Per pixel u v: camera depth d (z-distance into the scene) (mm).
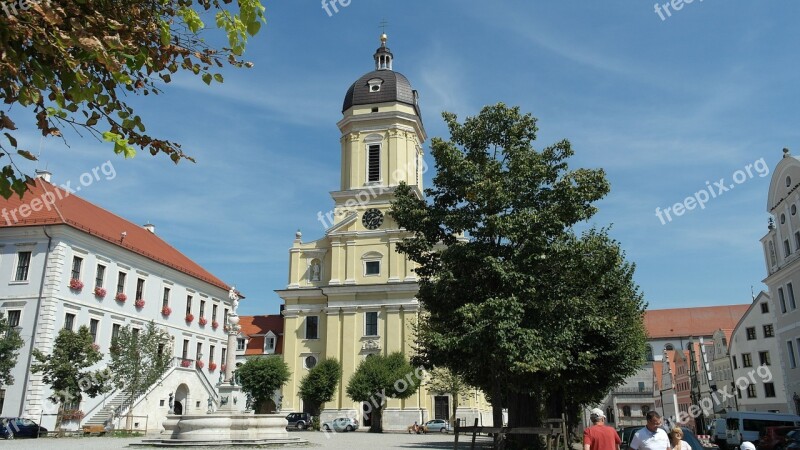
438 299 23297
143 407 43562
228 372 29047
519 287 21328
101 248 45500
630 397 106688
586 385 29453
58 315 40750
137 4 7043
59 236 41594
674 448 11539
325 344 60312
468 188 22297
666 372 97625
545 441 23609
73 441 30438
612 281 28688
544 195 22719
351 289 60219
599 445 11414
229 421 26516
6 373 37906
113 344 42656
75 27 5793
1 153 6113
